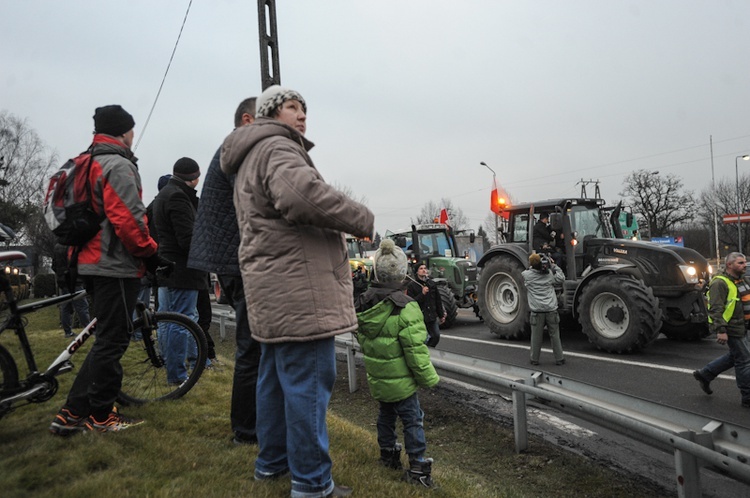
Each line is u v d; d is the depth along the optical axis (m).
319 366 2.12
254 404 2.84
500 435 4.09
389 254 2.91
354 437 3.37
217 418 3.29
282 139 2.08
